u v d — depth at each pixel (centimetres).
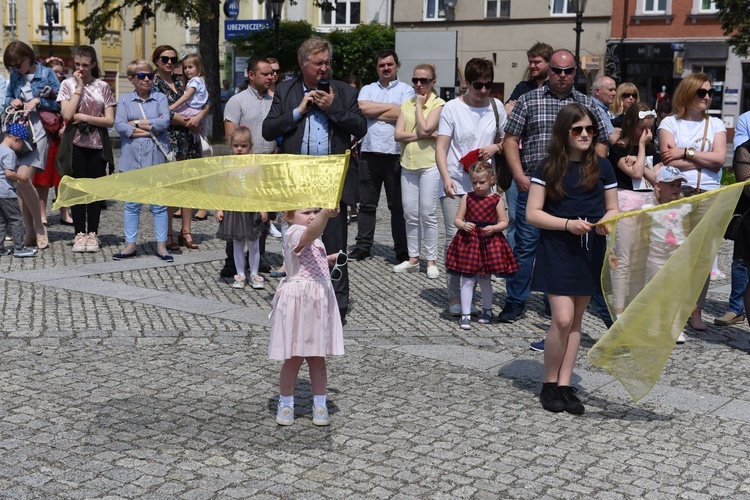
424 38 2552
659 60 3656
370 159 1022
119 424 495
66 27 4706
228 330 709
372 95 1024
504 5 3838
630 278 524
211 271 951
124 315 746
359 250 1055
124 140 999
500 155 816
